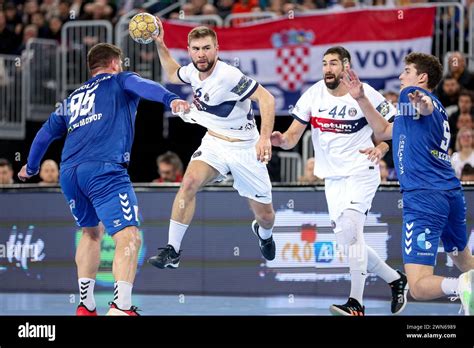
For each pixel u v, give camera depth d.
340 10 17.50
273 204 13.46
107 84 9.85
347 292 13.09
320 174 10.80
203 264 13.79
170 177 15.70
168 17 20.69
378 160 10.08
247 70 18.08
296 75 17.78
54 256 14.38
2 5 21.92
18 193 14.58
